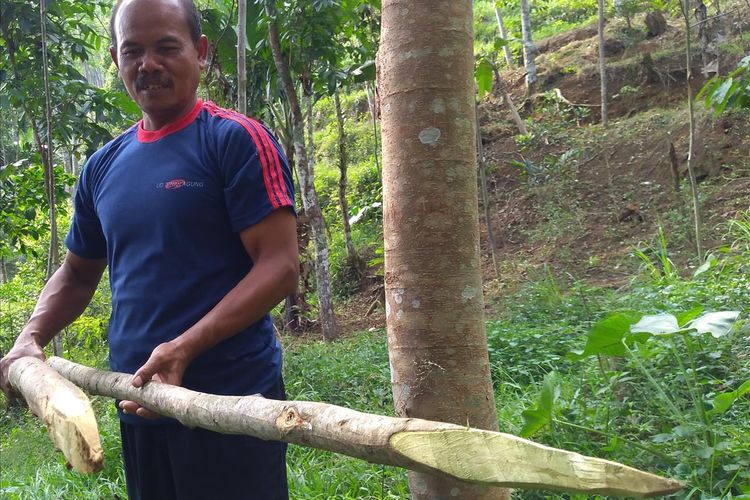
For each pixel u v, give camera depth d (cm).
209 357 185
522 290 732
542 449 85
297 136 811
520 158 1253
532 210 1097
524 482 85
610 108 1304
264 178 182
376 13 838
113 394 172
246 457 189
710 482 271
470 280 200
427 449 92
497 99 1507
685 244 844
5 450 586
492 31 2027
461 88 199
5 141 1266
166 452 197
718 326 299
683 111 1155
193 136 189
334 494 345
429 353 198
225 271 188
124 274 195
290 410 114
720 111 627
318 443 108
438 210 197
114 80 1184
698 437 306
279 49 754
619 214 980
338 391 525
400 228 201
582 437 328
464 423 198
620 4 1430
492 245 910
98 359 956
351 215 1349
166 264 186
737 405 350
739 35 1220
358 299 1056
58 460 502
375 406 471
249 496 190
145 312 190
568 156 1112
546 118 1335
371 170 1424
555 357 480
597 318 579
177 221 184
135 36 186
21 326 1091
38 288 1123
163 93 188
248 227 181
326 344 743
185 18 192
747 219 829
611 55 1445
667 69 1278
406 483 333
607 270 853
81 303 224
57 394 147
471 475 89
